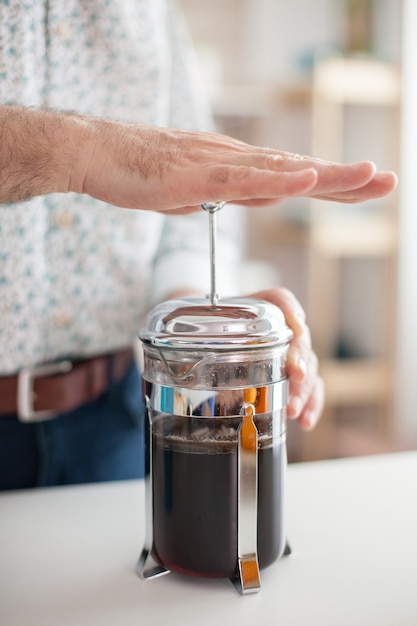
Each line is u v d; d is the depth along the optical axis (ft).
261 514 2.09
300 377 2.23
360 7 9.32
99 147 2.05
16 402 3.22
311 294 9.36
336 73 8.64
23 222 3.07
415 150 8.81
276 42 10.28
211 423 2.01
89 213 3.30
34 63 3.07
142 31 3.33
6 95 2.96
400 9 8.76
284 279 10.93
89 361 3.43
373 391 9.23
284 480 2.19
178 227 3.63
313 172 1.79
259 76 10.57
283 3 10.22
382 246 8.99
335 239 8.91
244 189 1.85
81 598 2.04
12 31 2.92
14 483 3.35
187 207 2.26
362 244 8.96
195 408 1.98
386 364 9.15
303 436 9.32
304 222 9.25
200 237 3.61
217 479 2.02
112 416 3.50
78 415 3.42
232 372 1.96
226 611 1.97
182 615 1.95
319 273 9.30
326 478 2.94
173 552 2.09
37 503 2.75
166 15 3.67
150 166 1.98
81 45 3.22
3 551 2.34
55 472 3.40
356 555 2.28
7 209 3.01
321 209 8.95
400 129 8.77
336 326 10.08
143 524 2.56
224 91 9.14
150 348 2.01
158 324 1.98
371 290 9.52
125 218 3.38
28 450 3.33
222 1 10.76
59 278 3.30
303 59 9.38
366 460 3.16
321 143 8.91
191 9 10.68
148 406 2.10
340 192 2.01
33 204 3.08
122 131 2.08
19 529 2.51
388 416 9.23
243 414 1.98
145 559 2.18
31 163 2.07
